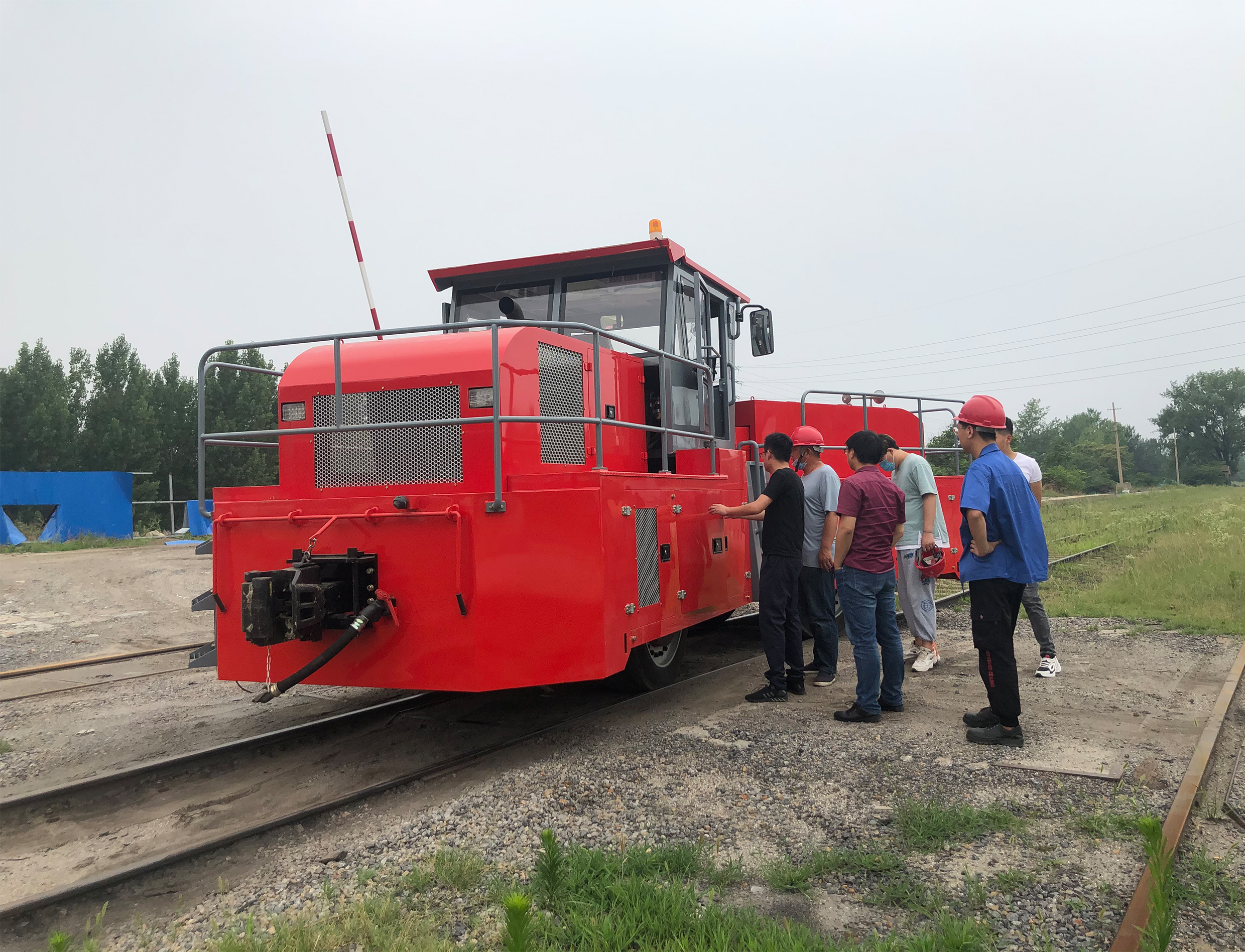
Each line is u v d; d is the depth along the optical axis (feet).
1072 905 9.34
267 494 17.39
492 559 14.78
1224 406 319.68
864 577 16.94
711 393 21.11
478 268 22.70
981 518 14.64
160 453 105.50
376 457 16.87
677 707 18.75
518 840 11.70
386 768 15.76
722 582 21.29
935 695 19.06
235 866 11.75
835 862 10.56
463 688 14.82
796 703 18.75
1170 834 10.69
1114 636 24.56
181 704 21.33
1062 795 12.59
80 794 14.56
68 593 42.98
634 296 22.17
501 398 15.90
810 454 20.68
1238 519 57.41
